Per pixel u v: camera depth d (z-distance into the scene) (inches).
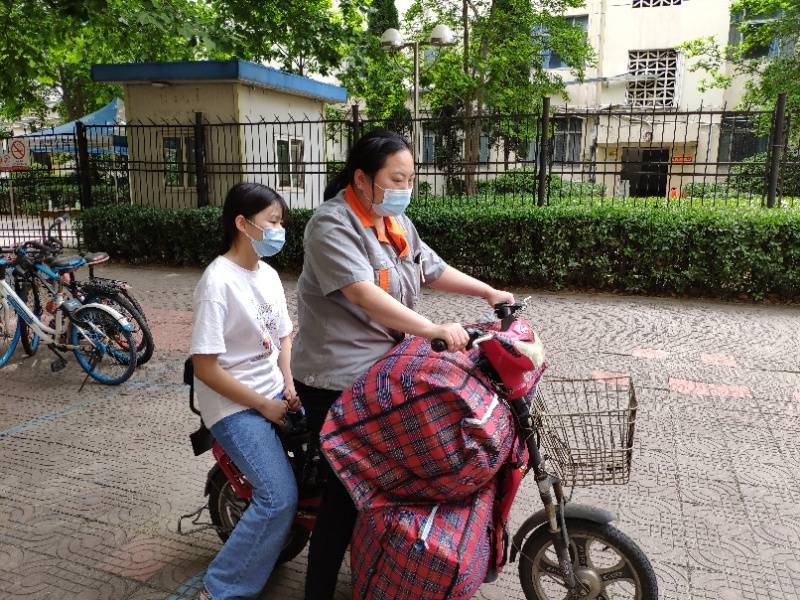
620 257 327.6
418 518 77.7
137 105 456.8
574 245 331.9
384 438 77.0
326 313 88.2
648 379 203.8
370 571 80.1
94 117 716.0
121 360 204.2
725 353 231.1
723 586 106.0
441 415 74.9
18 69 358.3
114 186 501.7
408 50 665.6
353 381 86.2
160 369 218.5
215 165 441.1
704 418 174.1
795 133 535.5
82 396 194.7
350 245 83.4
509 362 76.7
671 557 113.7
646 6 833.5
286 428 96.4
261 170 459.5
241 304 94.1
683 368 215.0
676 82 832.9
